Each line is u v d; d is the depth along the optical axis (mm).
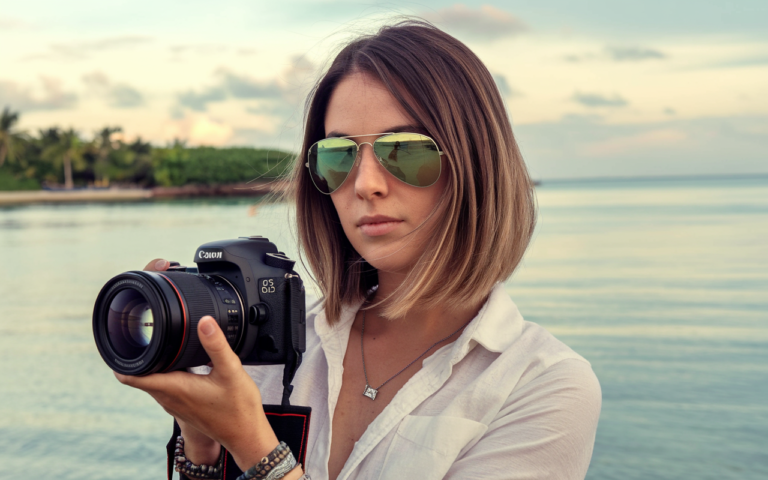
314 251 1374
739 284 25609
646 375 13602
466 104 1158
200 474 1229
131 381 1003
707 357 15000
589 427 1112
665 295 23375
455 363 1167
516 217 1214
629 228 48625
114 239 44812
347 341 1303
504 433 1089
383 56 1164
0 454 8969
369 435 1134
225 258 1135
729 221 52969
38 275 30375
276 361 1174
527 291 24375
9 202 101812
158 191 109688
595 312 20359
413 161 1134
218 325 1024
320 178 1252
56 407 11281
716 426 10516
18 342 17031
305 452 1126
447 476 1082
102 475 8219
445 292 1152
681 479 8391
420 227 1151
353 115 1173
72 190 107062
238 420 1037
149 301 988
